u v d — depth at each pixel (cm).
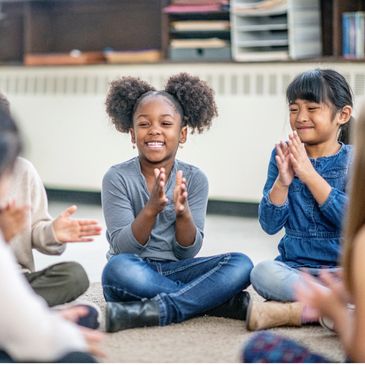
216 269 273
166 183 293
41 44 592
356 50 479
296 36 491
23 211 199
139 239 276
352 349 176
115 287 270
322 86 285
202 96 307
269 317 259
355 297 176
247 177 516
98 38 587
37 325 173
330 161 289
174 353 233
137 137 291
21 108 579
